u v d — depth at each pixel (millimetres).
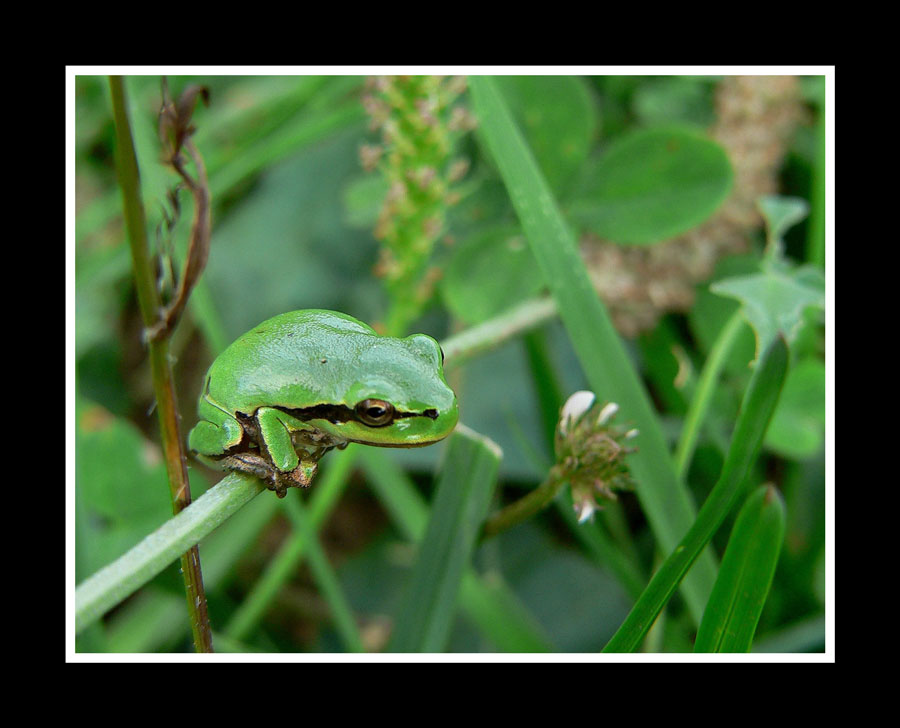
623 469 362
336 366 356
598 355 376
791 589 407
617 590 413
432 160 400
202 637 353
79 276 447
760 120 430
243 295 462
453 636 412
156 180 396
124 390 476
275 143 449
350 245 464
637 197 411
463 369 433
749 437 357
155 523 395
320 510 412
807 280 383
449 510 377
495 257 410
